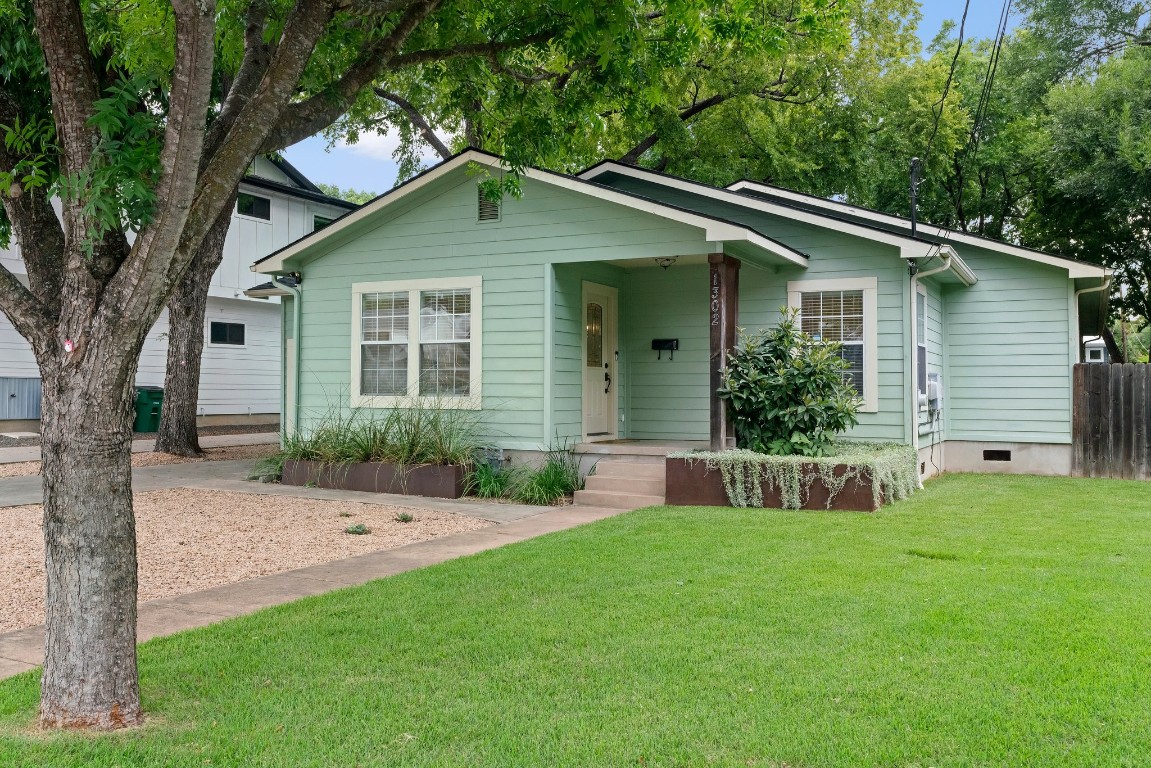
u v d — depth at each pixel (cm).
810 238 1163
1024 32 2259
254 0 477
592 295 1199
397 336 1198
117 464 367
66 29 366
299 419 1274
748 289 1192
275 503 1009
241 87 451
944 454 1357
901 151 2250
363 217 1195
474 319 1141
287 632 486
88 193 343
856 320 1131
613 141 2048
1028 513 884
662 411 1258
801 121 2231
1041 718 352
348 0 445
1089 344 3597
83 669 357
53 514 361
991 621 486
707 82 2041
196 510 956
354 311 1226
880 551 684
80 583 359
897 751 323
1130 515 872
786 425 979
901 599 534
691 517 867
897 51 2164
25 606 560
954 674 403
